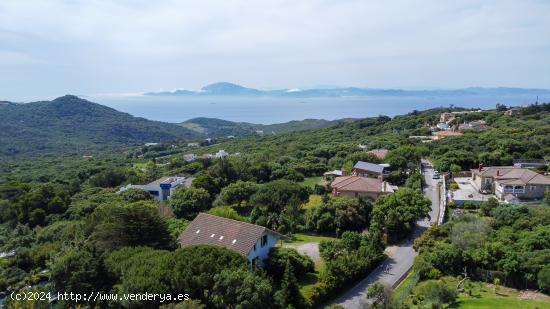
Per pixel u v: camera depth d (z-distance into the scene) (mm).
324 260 44562
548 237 40781
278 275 39000
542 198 61125
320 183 81250
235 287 28188
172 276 28672
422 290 34938
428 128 142500
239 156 113000
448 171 82188
